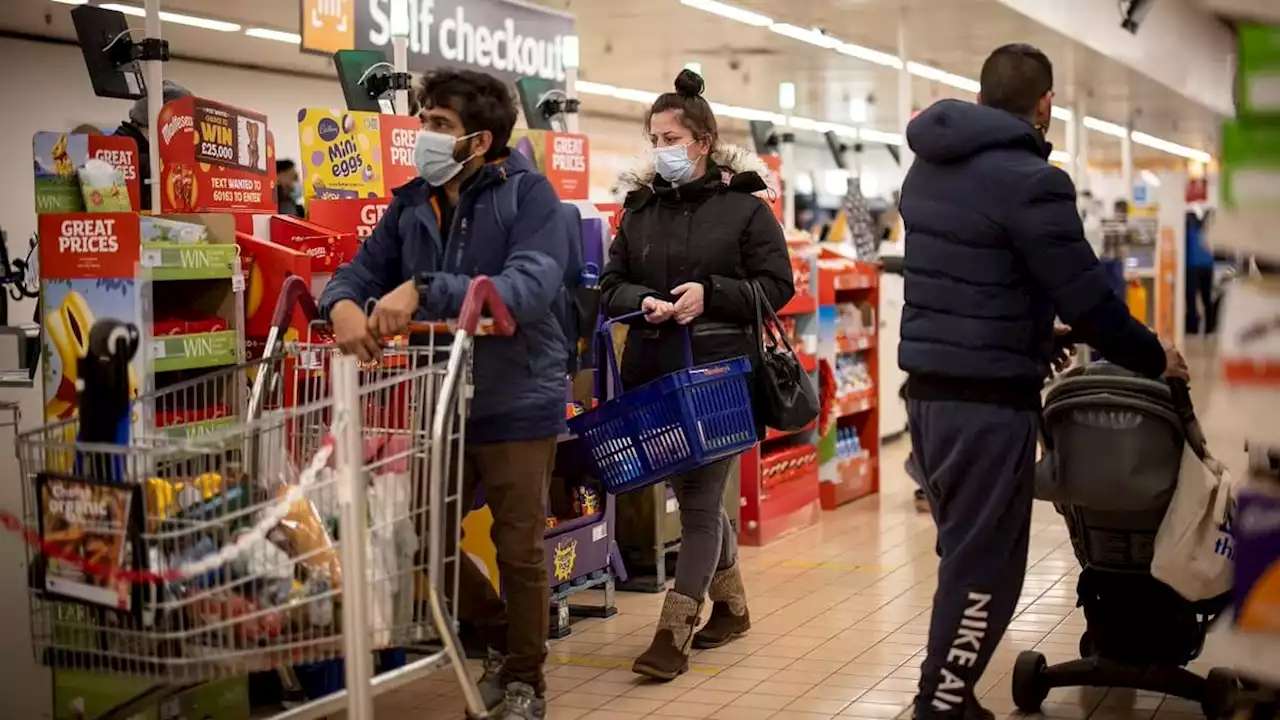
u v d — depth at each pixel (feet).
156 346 12.13
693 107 14.24
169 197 14.65
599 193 60.59
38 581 9.54
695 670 14.40
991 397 11.06
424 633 10.25
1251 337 9.79
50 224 12.17
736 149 14.67
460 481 10.54
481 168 12.08
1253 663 10.01
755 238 14.21
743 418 13.84
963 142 11.10
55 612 9.48
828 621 16.43
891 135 69.82
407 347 11.30
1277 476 9.83
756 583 18.60
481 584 12.66
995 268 10.98
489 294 10.64
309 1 17.95
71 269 12.14
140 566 8.93
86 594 9.17
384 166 17.04
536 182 12.07
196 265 12.56
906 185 11.76
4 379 13.24
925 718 11.34
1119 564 12.50
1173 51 48.19
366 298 12.35
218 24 37.42
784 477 22.06
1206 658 14.57
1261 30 9.55
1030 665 12.72
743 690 13.64
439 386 10.74
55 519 9.32
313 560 9.62
